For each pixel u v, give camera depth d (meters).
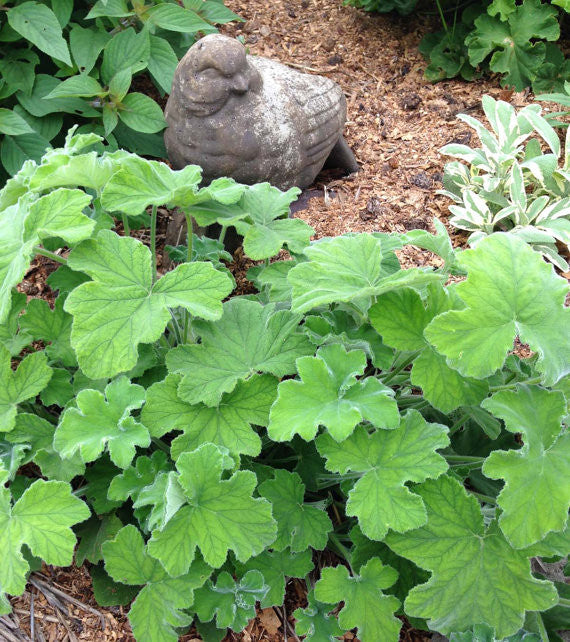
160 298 0.52
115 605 0.56
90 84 0.91
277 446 0.62
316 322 0.55
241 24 1.32
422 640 0.57
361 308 0.54
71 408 0.51
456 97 1.17
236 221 0.59
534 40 1.21
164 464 0.54
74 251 0.52
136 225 0.71
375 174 1.03
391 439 0.50
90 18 1.04
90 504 0.60
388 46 1.29
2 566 0.49
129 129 0.99
